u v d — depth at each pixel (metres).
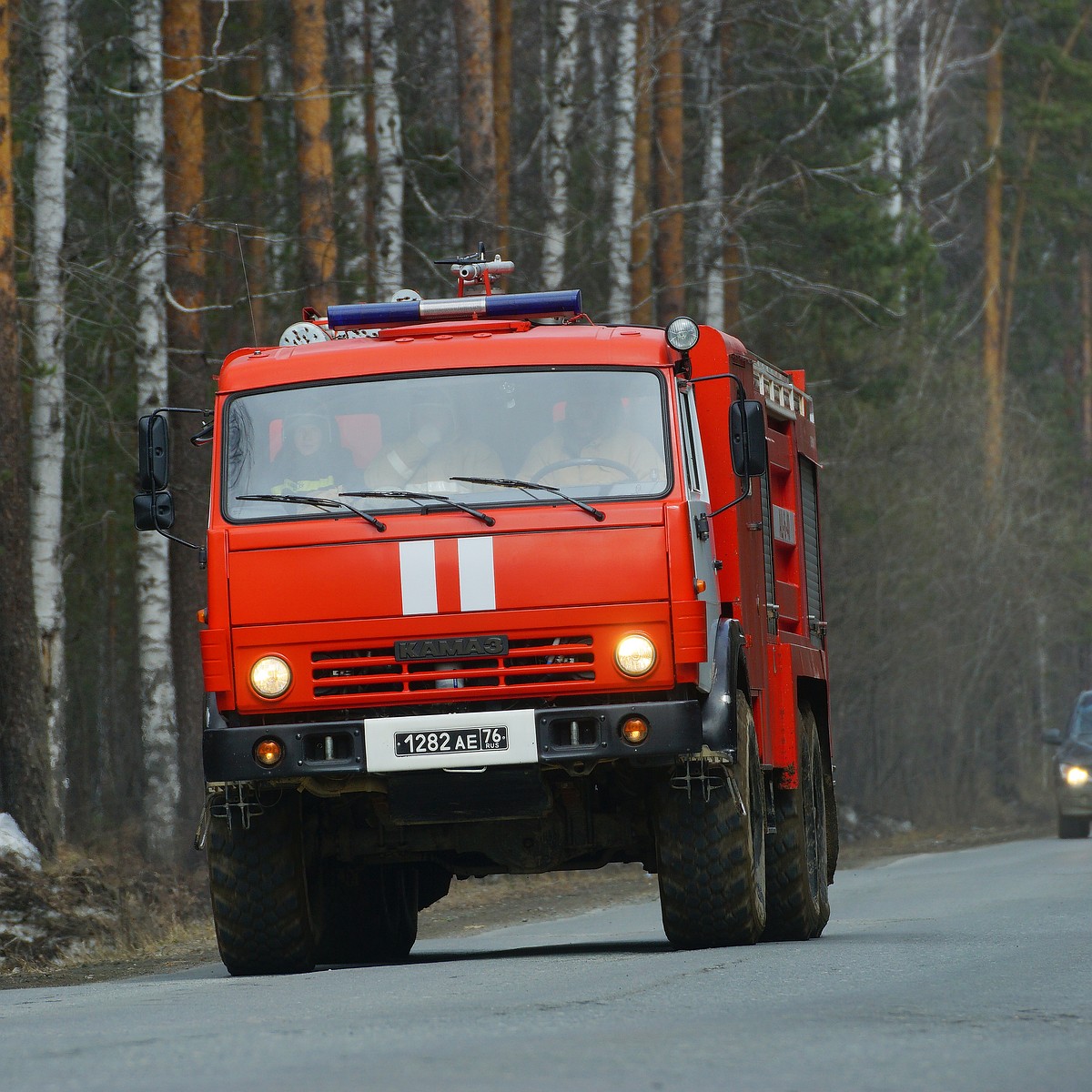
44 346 91.56
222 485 44.31
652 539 42.81
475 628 42.78
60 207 91.56
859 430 172.25
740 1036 28.45
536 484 43.34
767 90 159.50
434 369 44.84
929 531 182.62
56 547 92.19
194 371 103.12
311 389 44.94
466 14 110.62
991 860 103.31
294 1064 26.20
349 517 43.44
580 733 42.44
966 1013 31.50
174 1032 30.64
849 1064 25.89
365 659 42.88
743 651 46.25
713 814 44.50
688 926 45.53
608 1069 25.23
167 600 99.75
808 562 58.97
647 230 142.12
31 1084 25.30
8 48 81.56
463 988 36.62
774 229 158.38
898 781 187.00
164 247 95.50
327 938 50.91
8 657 78.31
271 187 132.12
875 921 60.94
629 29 127.88
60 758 90.56
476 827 47.00
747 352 51.41
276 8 128.38
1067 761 130.12
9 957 63.78
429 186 135.25
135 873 76.75
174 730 98.75
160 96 96.81
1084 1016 31.14
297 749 42.78
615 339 44.84
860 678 175.75
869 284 160.88
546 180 123.81
